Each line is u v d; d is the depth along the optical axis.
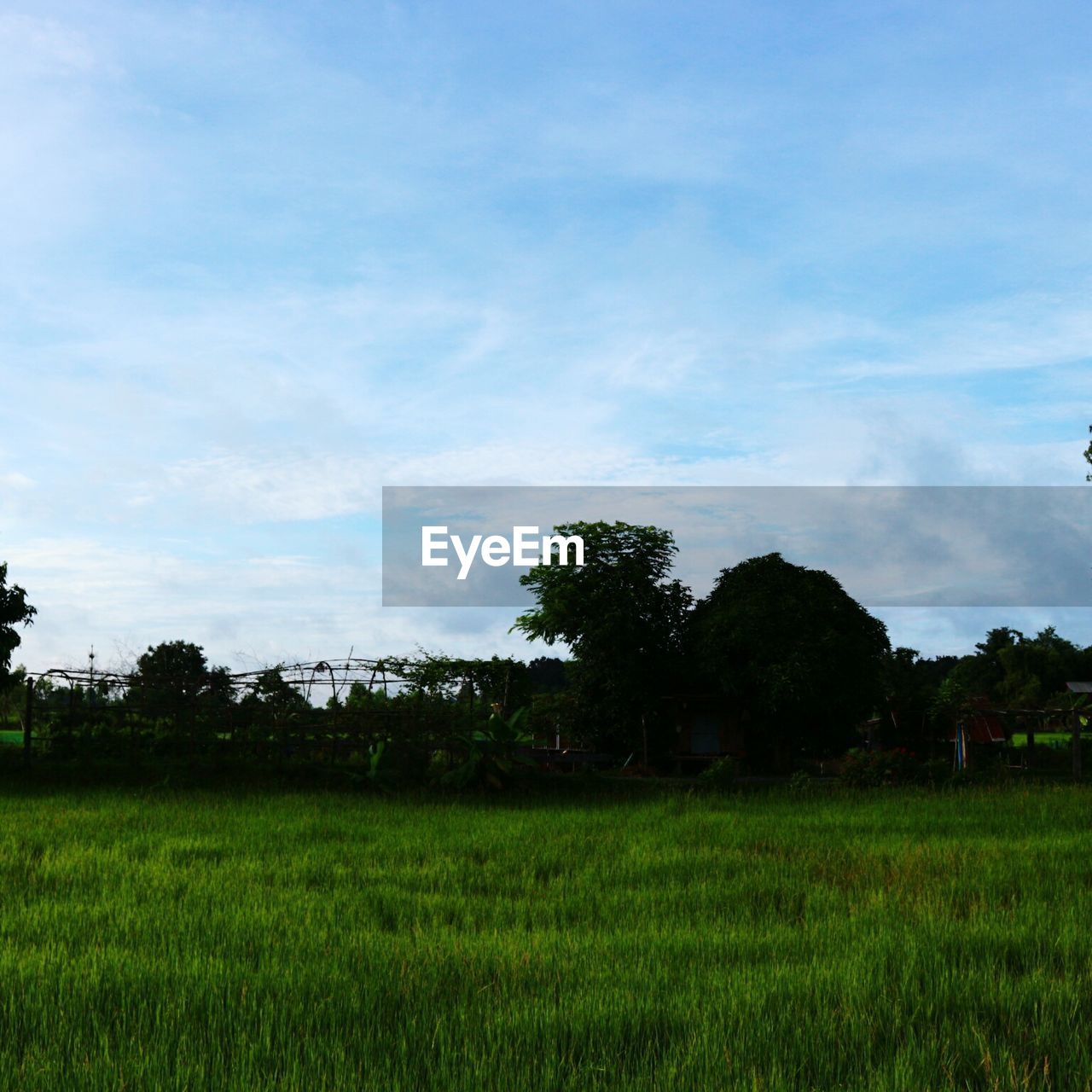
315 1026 5.88
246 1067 5.18
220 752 24.95
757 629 31.03
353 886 10.13
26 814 16.28
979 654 90.94
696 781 23.17
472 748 22.62
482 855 12.52
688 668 32.16
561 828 14.98
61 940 7.80
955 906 9.30
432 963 7.10
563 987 6.68
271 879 10.67
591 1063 5.22
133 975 6.74
